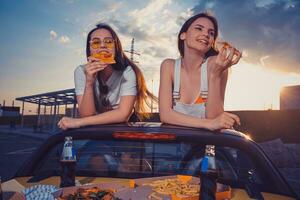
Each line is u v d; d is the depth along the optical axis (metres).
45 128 46.91
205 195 1.61
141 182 1.80
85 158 2.31
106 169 2.26
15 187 1.95
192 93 2.94
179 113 2.65
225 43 2.61
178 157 2.24
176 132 2.22
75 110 27.27
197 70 2.92
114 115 2.66
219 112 2.79
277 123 18.22
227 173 2.06
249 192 1.83
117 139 2.26
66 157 2.09
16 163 14.32
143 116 3.26
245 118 19.66
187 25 2.96
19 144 26.05
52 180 2.11
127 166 2.27
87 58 3.12
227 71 3.03
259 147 2.13
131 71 3.03
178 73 2.95
